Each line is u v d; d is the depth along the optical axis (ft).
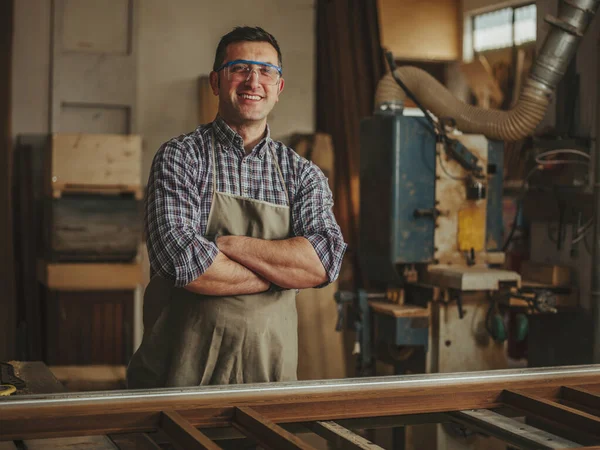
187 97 21.79
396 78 12.41
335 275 7.50
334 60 22.06
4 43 19.43
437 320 12.21
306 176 7.80
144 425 4.76
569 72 13.15
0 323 18.90
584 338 12.82
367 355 12.59
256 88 7.38
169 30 21.57
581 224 12.82
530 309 12.45
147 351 7.61
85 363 18.04
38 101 20.54
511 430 4.84
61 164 17.75
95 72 20.85
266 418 4.83
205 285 7.08
